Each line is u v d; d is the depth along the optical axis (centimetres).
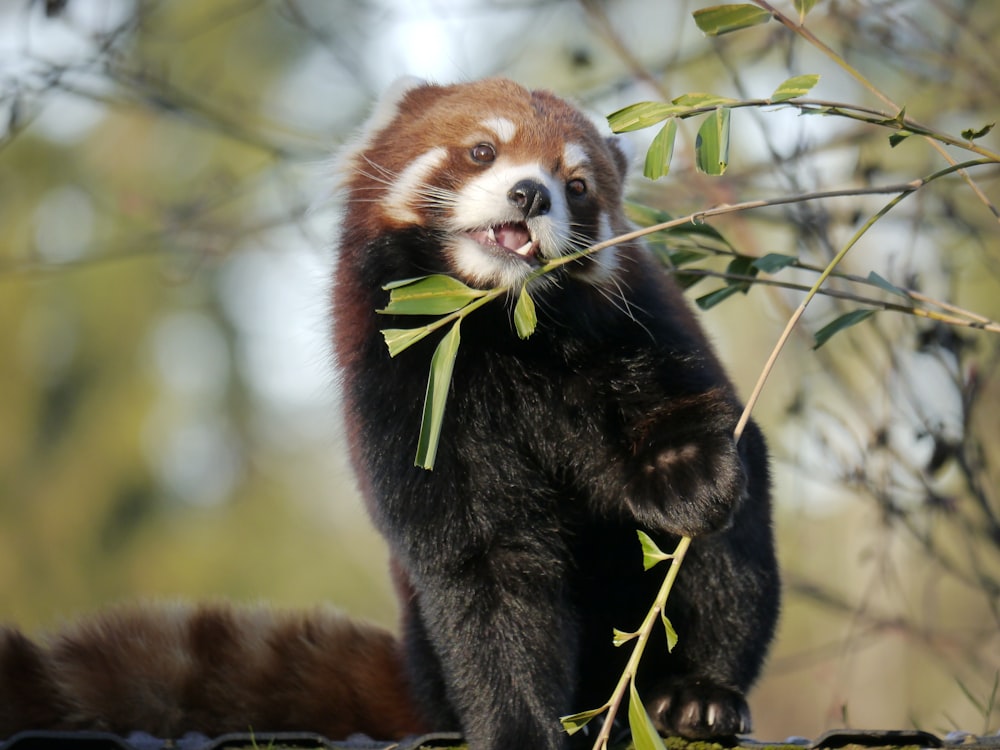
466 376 764
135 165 3238
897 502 1130
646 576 792
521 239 781
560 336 771
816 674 1712
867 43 1191
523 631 711
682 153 1253
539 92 870
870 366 1105
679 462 703
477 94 844
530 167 782
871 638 1451
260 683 876
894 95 1518
